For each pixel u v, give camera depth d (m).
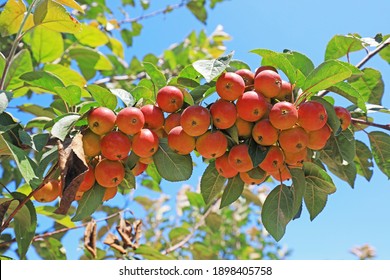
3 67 0.97
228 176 0.81
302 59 0.83
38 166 0.76
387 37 0.92
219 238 2.13
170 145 0.78
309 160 0.81
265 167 0.78
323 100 0.79
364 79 0.94
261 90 0.77
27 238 0.83
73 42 1.34
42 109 1.07
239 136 0.78
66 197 0.73
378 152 0.91
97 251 1.16
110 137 0.76
